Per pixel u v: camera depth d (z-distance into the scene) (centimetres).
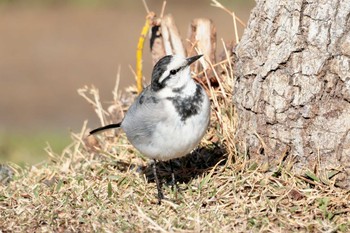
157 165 1334
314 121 1171
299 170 1202
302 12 1173
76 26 3519
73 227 1148
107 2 3784
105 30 3453
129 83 2842
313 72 1159
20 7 3784
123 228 1117
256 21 1244
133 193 1236
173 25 1535
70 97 2792
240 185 1193
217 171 1256
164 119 1147
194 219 1118
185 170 1305
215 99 1358
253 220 1107
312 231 1084
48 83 2909
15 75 2989
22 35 3416
